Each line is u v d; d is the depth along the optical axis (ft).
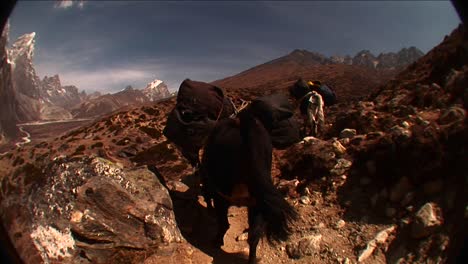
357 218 9.34
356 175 10.38
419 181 8.91
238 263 8.75
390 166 9.53
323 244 8.86
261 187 7.77
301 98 15.60
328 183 10.65
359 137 11.32
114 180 9.20
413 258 7.80
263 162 7.93
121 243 8.36
